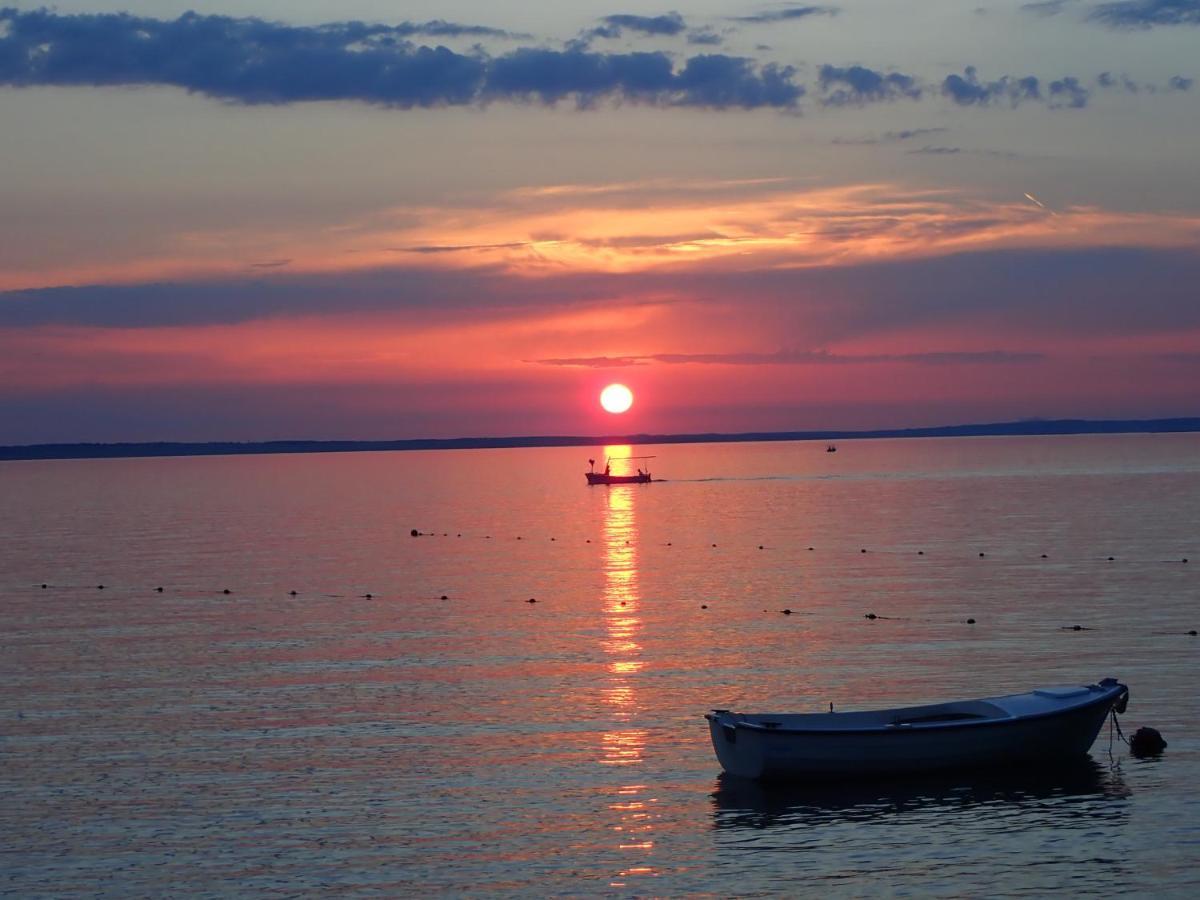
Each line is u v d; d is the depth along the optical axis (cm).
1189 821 3023
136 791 3347
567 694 4397
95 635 5853
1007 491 17288
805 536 10825
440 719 4069
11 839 3005
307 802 3244
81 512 16400
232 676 4809
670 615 6238
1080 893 2636
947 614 6031
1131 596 6538
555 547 10344
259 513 15762
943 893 2645
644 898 2648
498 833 3014
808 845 2919
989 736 3406
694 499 17138
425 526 13025
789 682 4519
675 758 3594
